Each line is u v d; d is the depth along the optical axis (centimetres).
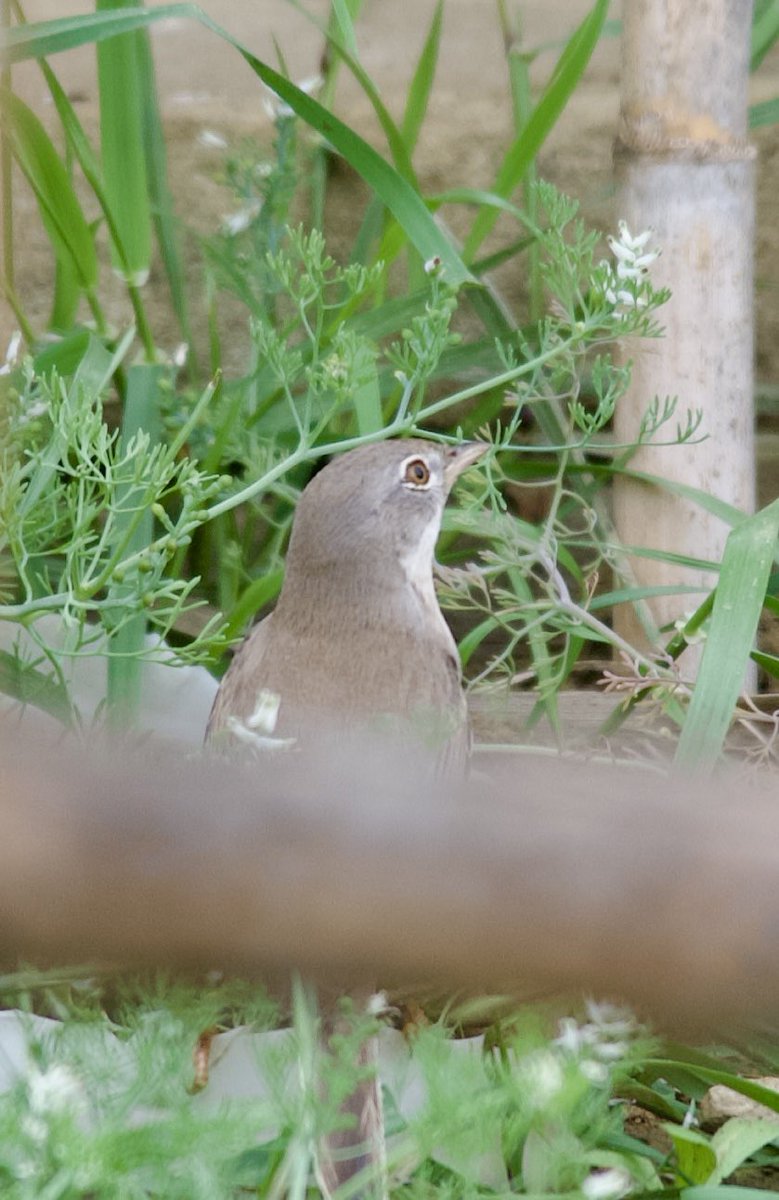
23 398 687
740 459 890
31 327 1017
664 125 858
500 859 166
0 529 645
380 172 781
